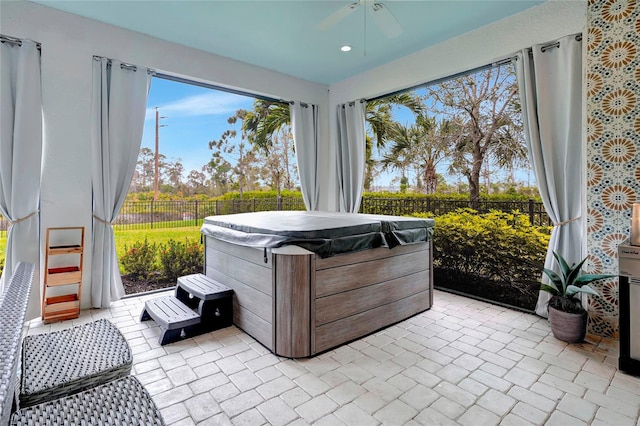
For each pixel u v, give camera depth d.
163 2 2.92
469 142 3.87
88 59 3.17
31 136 2.89
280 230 2.35
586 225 2.69
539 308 3.03
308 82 5.03
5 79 2.80
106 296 3.25
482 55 3.37
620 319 2.11
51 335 1.43
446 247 4.07
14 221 2.85
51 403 0.93
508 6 2.98
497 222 3.59
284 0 2.89
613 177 2.53
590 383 1.98
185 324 2.54
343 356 2.33
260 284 2.50
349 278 2.54
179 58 3.76
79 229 3.14
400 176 4.62
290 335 2.28
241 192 5.39
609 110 2.54
